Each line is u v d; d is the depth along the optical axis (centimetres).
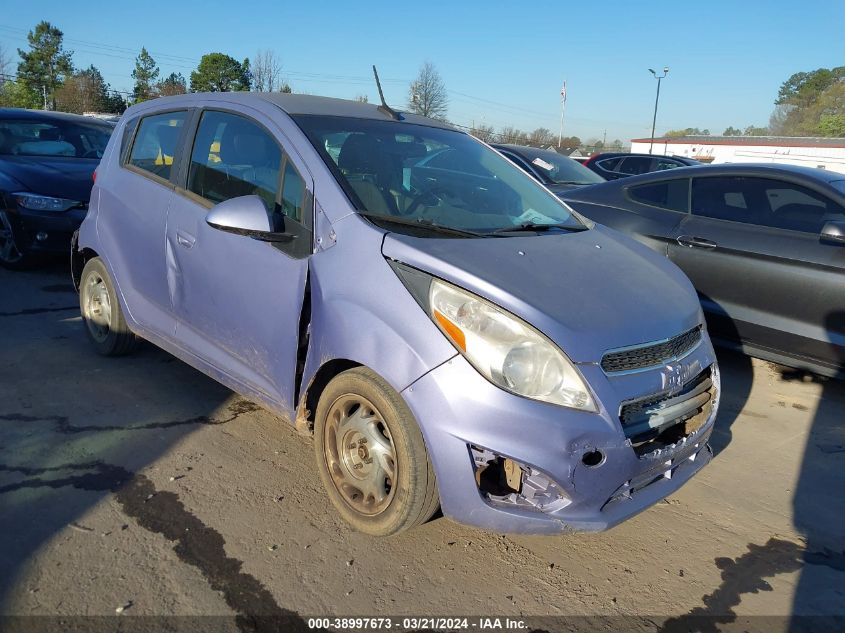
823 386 508
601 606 264
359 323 272
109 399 411
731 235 500
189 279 367
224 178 362
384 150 353
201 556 273
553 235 337
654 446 275
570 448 245
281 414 325
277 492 323
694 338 304
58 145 788
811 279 457
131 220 416
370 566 276
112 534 283
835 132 7000
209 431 379
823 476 375
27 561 263
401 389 259
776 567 294
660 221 548
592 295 276
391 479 274
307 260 304
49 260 711
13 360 464
